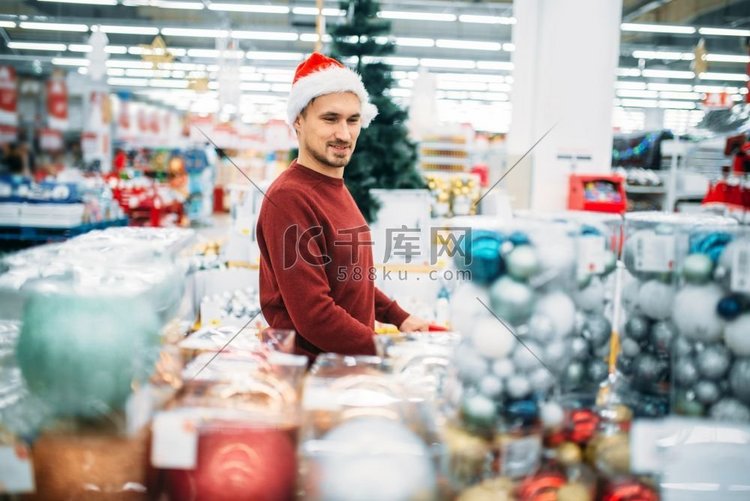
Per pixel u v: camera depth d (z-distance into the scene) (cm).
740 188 182
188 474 90
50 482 89
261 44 1269
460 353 104
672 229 116
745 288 104
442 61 1420
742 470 105
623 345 121
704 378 108
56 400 88
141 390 92
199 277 315
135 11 843
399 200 346
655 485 103
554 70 351
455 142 597
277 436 91
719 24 856
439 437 97
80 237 132
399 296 320
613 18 347
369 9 363
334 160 174
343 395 100
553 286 105
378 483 88
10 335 90
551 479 99
